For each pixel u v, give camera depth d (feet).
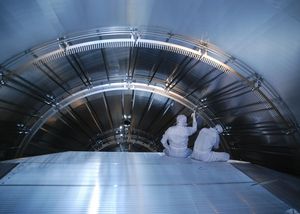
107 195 15.75
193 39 23.95
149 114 44.39
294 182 20.66
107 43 24.43
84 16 20.61
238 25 19.83
